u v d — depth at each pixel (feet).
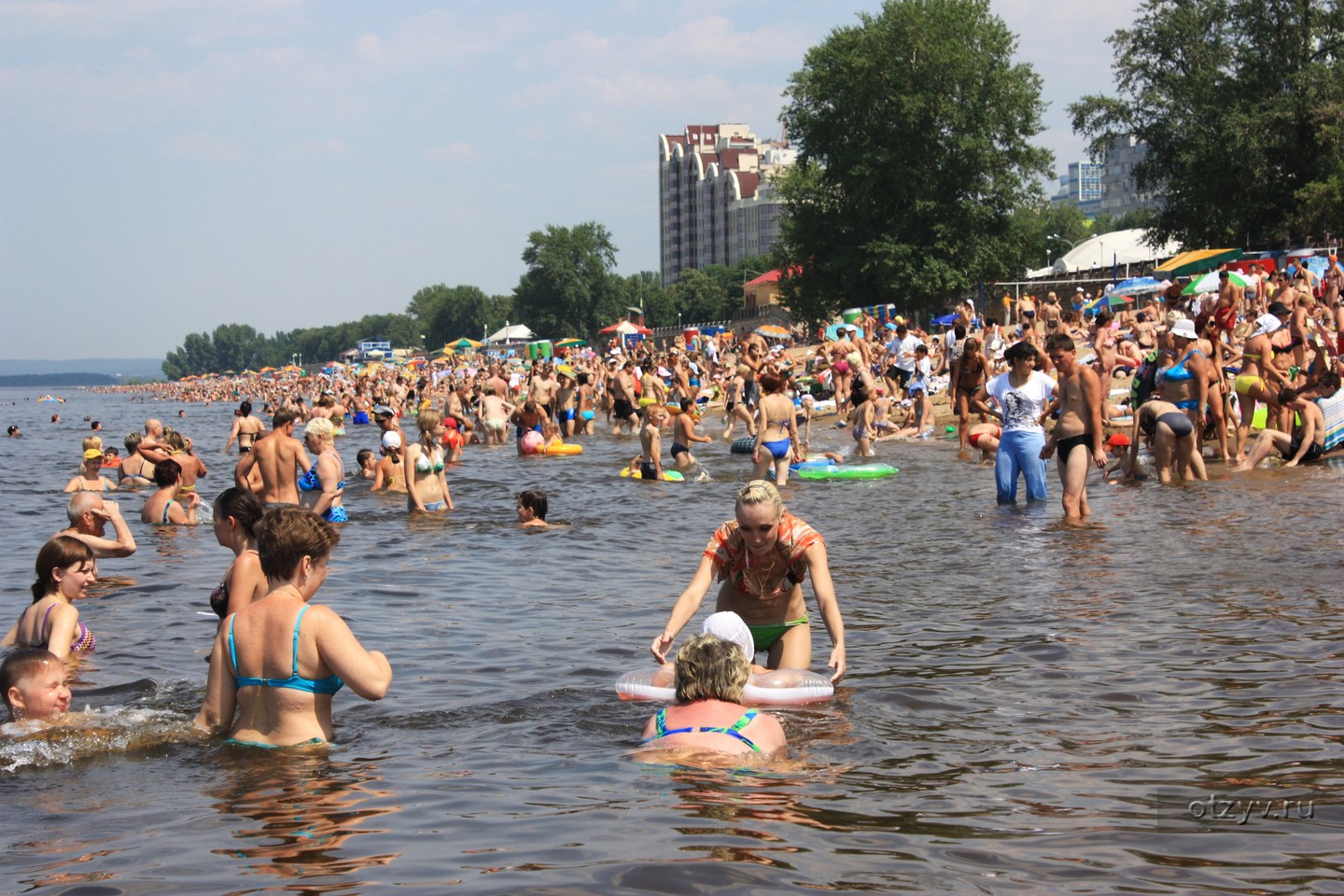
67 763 16.88
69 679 22.44
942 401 97.09
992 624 25.46
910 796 14.79
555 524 45.19
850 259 196.75
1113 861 12.50
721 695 17.95
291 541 18.06
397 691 21.08
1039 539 36.81
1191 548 33.19
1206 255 120.67
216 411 268.62
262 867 12.65
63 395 649.61
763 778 15.60
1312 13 164.04
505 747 17.53
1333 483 44.34
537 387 97.40
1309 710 18.19
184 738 18.03
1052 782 15.30
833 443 80.43
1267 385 52.37
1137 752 16.49
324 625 17.78
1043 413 44.16
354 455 95.81
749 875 12.08
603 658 23.63
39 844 13.64
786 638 22.04
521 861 12.57
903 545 37.17
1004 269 195.72
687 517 47.29
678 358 108.27
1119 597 27.45
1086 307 133.90
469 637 25.70
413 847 13.16
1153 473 50.96
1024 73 194.80
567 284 496.23
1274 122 160.97
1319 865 12.34
